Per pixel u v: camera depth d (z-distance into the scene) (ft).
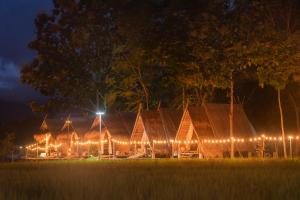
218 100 188.96
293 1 131.64
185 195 31.22
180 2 129.08
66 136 209.56
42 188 37.40
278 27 132.57
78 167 74.23
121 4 138.51
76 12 207.92
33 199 31.78
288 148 169.68
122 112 190.39
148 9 132.67
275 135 172.55
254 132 151.12
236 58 127.85
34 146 225.76
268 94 176.86
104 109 217.36
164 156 157.58
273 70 127.34
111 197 31.68
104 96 220.43
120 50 184.75
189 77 132.05
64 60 216.33
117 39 201.36
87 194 32.89
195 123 147.02
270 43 125.39
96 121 189.37
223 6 128.88
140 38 136.87
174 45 130.62
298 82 141.69
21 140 231.91
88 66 217.97
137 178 45.01
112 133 178.19
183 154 151.02
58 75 215.92
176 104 196.44
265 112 178.60
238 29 126.11
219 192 31.99
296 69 126.41
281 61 125.90
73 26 207.41
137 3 134.10
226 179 41.91
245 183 38.09
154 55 135.33
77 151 204.13
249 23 126.52
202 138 145.07
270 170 54.24
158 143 157.28
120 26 141.69
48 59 215.10
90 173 55.11
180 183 38.65
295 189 33.35
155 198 30.58
